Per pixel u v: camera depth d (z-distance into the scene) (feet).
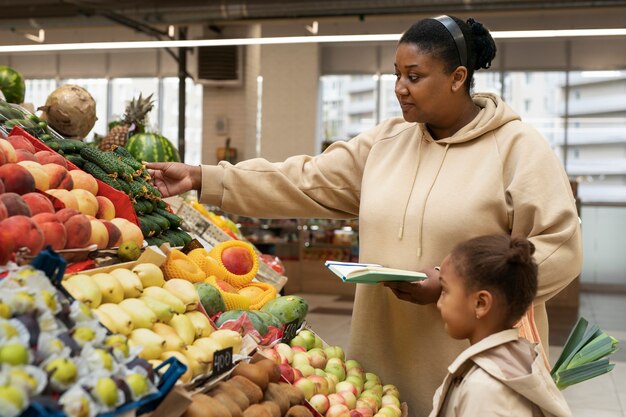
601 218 40.57
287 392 5.85
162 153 12.96
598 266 40.70
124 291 5.51
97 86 50.60
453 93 7.00
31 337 3.95
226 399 5.16
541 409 5.22
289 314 7.85
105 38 48.52
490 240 5.53
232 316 6.92
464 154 7.14
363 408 6.75
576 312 32.58
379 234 7.34
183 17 34.12
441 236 6.95
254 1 33.06
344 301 33.86
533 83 44.27
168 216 8.13
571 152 44.73
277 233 37.60
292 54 45.47
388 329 7.48
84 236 5.69
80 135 10.23
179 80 40.57
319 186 8.11
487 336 5.48
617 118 43.86
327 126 47.03
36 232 4.98
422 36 6.88
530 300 5.49
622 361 21.89
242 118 44.34
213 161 44.83
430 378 7.16
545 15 41.70
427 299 6.57
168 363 4.58
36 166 6.14
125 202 6.95
